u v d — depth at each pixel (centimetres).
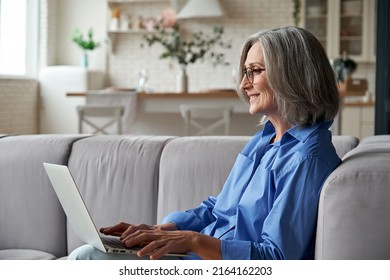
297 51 205
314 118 206
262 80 212
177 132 827
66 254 318
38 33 1018
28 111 972
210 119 813
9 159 324
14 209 321
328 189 182
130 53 1063
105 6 1048
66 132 990
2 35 943
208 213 240
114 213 307
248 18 1034
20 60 996
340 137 304
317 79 205
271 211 192
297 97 204
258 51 214
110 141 320
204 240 192
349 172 181
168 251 191
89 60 1059
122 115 739
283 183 198
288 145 206
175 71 1055
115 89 788
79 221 200
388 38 378
